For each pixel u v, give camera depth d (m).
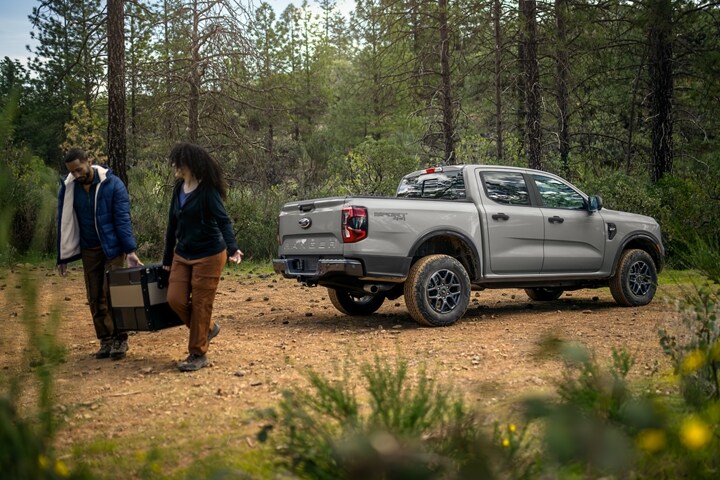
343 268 7.46
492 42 21.08
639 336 6.87
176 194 5.87
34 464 2.11
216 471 2.44
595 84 23.36
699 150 21.00
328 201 7.72
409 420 2.70
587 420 1.62
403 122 39.31
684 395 3.54
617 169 22.47
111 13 16.22
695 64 19.00
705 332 4.09
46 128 26.39
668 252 14.06
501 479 2.34
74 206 6.29
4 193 2.43
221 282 13.22
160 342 7.29
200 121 20.02
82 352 6.73
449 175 8.82
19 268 2.48
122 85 16.30
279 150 31.55
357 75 44.31
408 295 7.77
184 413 4.49
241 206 17.55
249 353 6.49
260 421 4.16
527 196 8.97
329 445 2.44
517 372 5.31
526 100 19.47
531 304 10.16
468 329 7.64
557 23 19.80
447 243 8.49
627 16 20.11
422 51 21.53
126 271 6.02
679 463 2.45
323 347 6.71
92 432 4.09
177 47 19.52
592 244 9.35
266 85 20.52
